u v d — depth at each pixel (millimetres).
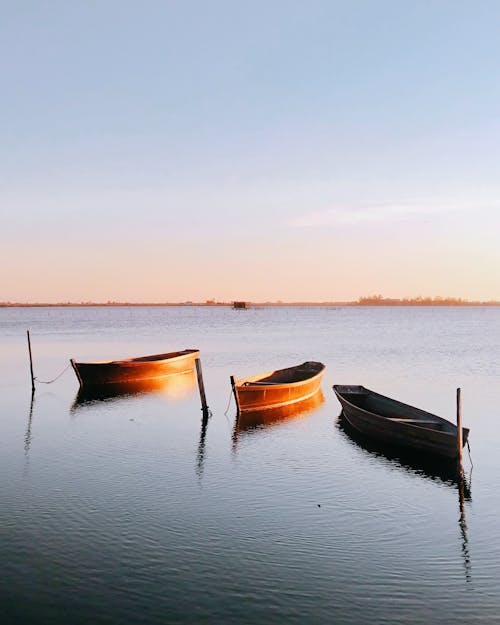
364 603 9898
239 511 14102
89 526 12977
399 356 57000
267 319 196750
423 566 11312
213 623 9258
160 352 61000
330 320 184125
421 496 15539
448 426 19391
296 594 10148
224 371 43875
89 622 9266
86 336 91688
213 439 21828
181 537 12445
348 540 12492
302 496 15344
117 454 19453
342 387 26891
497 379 39344
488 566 11344
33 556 11461
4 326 131875
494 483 16719
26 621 9273
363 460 18969
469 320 188250
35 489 15555
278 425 24422
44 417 26016
